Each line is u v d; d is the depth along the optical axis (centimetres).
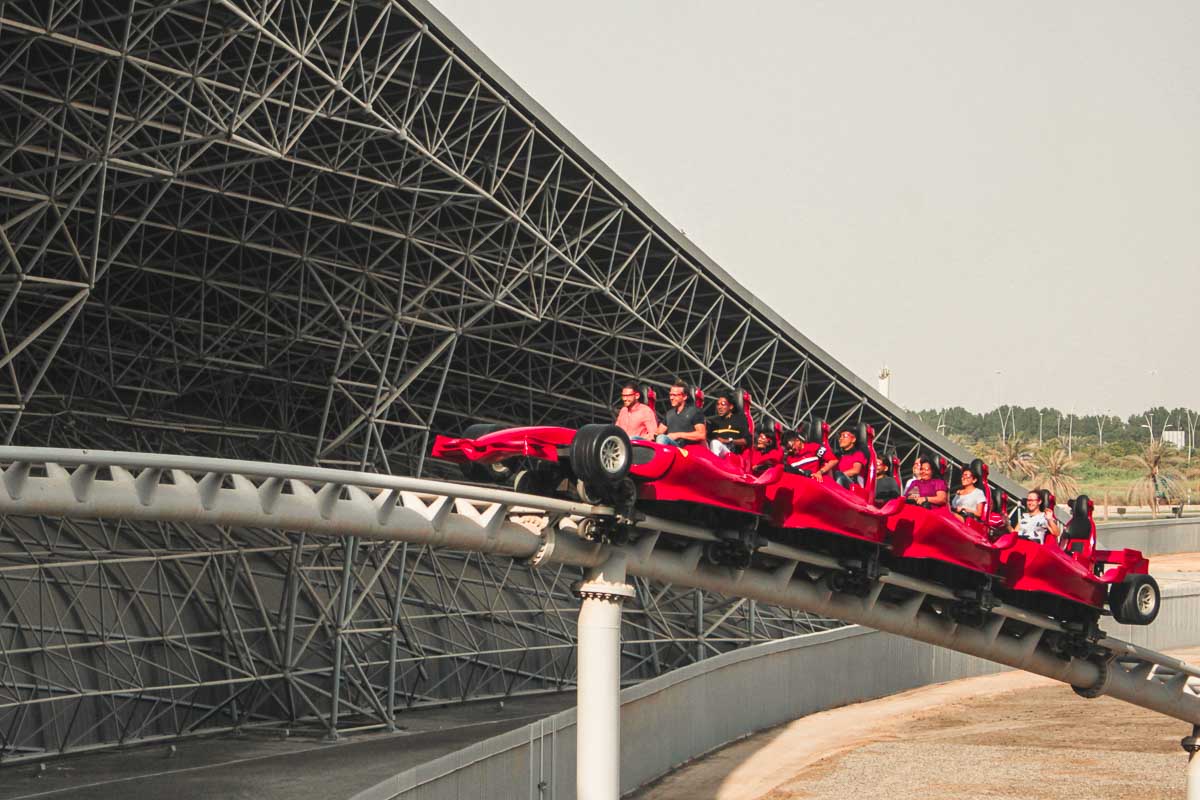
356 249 3991
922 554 2434
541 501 1877
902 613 2527
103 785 3219
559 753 2475
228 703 3981
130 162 2989
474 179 4047
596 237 4250
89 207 3472
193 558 4172
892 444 5659
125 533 4066
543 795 2386
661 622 5181
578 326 4531
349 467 4325
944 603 2636
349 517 1781
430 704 4484
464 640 4734
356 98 3378
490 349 4903
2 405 2916
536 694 4834
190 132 3050
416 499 1864
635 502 1966
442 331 4322
